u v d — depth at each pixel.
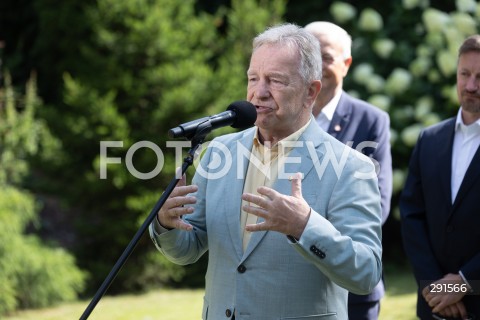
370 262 5.59
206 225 6.20
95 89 16.09
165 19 16.22
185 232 6.23
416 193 8.70
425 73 16.94
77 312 14.35
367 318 8.40
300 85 5.89
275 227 5.36
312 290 5.80
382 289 8.55
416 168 8.79
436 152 8.53
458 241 8.15
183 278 17.05
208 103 16.06
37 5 19.34
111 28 16.34
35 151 16.09
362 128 9.01
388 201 8.92
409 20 17.84
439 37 16.69
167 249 6.12
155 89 16.14
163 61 16.42
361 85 17.70
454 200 8.23
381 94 17.17
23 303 14.59
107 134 15.62
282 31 5.98
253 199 5.36
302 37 5.96
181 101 15.65
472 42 8.16
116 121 15.54
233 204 6.08
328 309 5.87
